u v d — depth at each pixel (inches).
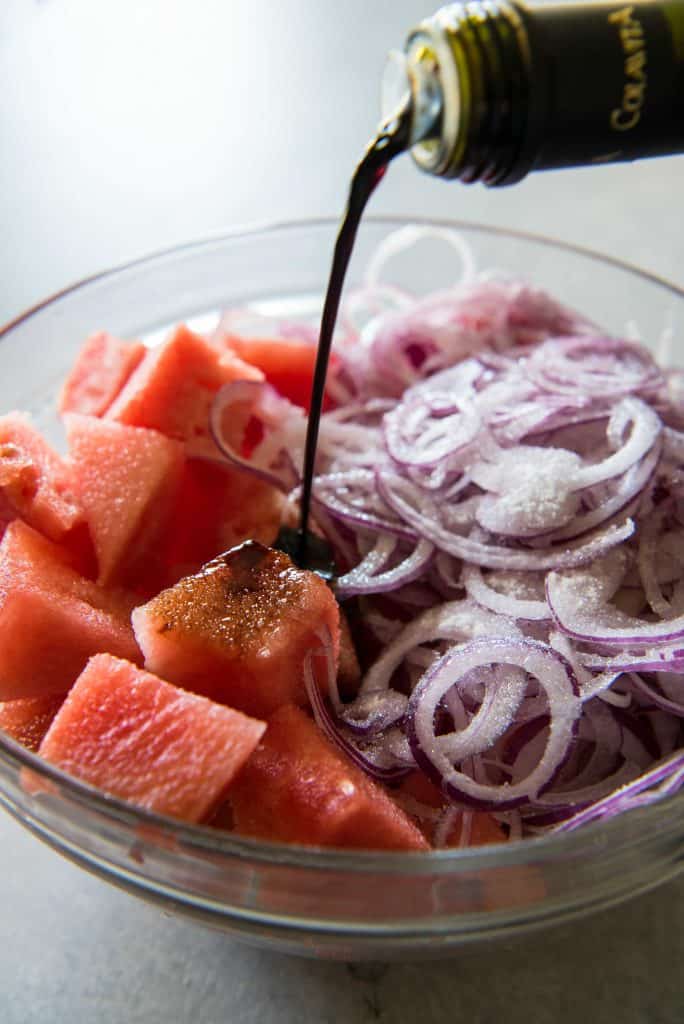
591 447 11.1
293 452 11.6
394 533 10.8
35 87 20.7
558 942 10.0
